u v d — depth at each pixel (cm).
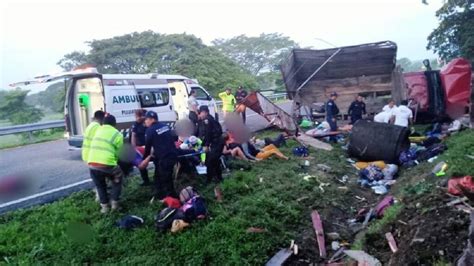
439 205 513
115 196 672
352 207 757
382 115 1238
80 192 776
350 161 1087
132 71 3884
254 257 536
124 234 593
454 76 1503
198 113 941
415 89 1553
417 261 409
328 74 1645
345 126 1496
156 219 613
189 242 562
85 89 1156
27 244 557
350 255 498
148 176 865
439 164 749
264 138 1334
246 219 636
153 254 542
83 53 3878
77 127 1175
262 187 802
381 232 537
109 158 648
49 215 661
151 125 714
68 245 557
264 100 1322
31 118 2727
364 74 1625
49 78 1066
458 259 380
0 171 985
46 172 964
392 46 1465
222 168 926
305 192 790
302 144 1245
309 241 598
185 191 669
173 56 4025
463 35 2514
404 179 838
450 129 1234
